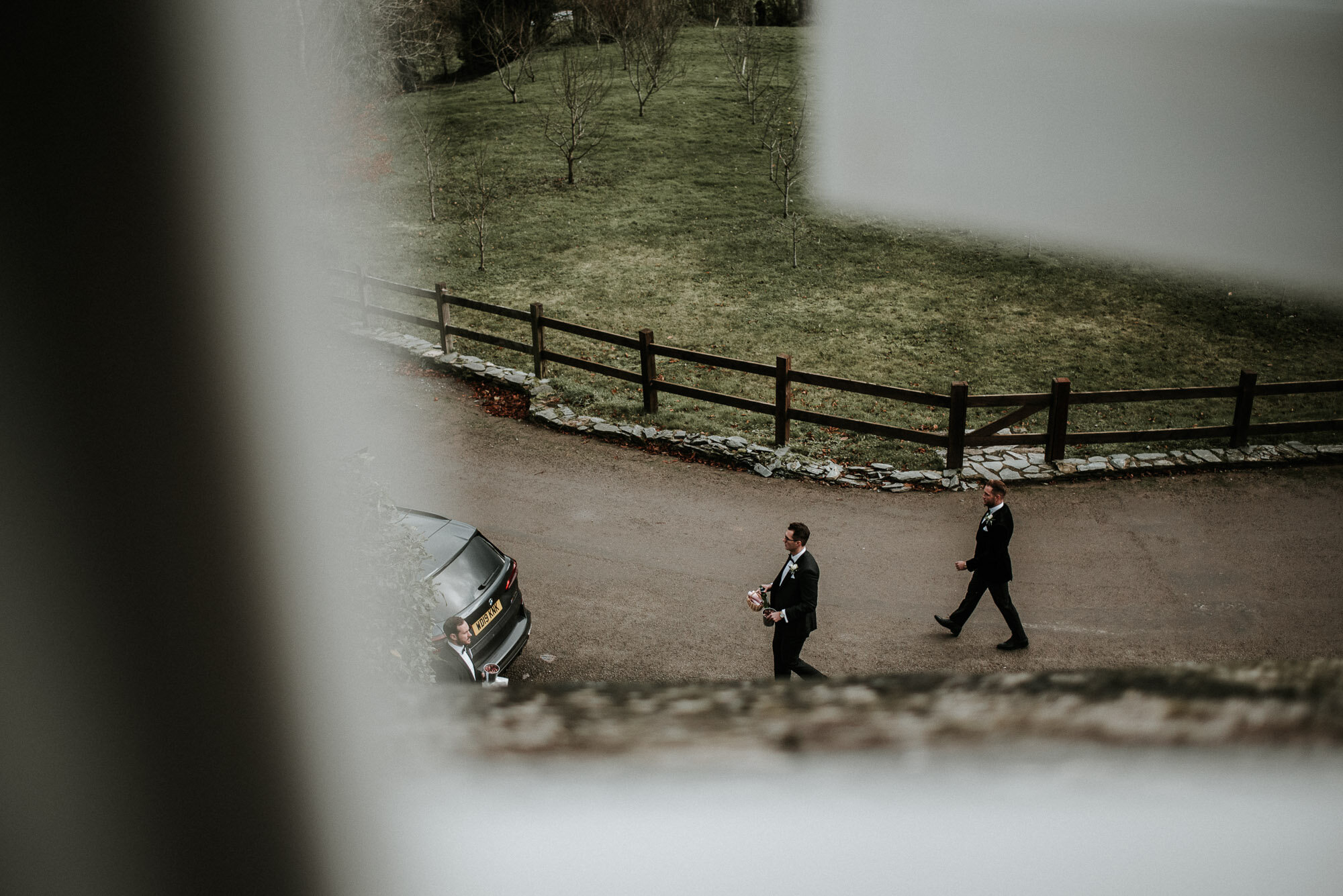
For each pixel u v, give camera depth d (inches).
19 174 21.6
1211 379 521.3
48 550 23.7
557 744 27.1
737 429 451.2
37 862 24.9
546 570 338.6
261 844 25.6
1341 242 28.8
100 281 22.4
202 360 24.2
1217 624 297.6
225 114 23.9
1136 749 26.1
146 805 25.6
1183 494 380.5
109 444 23.1
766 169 895.7
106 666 25.0
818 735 27.6
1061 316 605.6
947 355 552.7
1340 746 26.1
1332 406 484.1
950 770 26.0
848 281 671.1
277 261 25.4
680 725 28.3
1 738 24.4
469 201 839.7
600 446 437.7
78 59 21.5
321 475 27.0
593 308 629.0
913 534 360.8
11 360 22.5
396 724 27.7
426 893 25.1
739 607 316.8
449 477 406.9
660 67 1087.6
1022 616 305.6
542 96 1115.3
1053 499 380.8
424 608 198.7
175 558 25.0
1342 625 294.8
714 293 653.9
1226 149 28.6
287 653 26.7
